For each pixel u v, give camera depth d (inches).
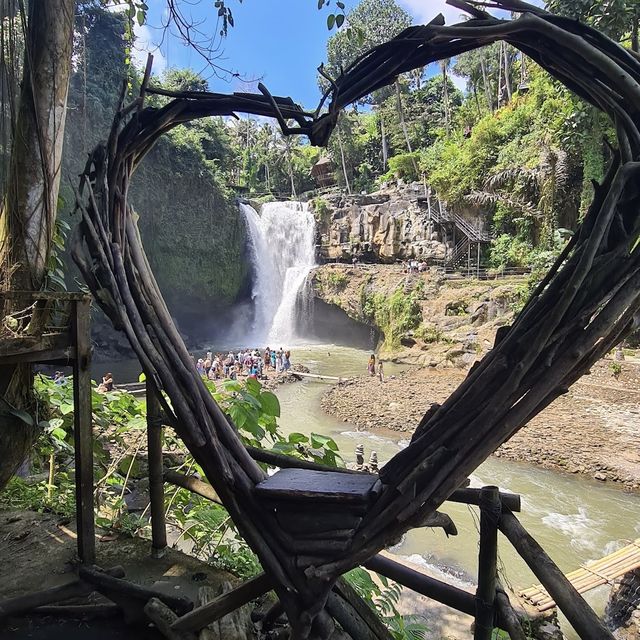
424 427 43.3
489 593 45.7
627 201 36.4
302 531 46.8
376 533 42.6
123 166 58.2
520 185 729.0
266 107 51.7
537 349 35.8
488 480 309.9
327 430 423.8
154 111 57.4
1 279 75.5
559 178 660.7
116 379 609.9
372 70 46.6
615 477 305.3
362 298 808.9
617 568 189.0
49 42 76.3
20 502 114.5
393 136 1168.8
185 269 817.5
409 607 157.5
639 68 37.2
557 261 40.7
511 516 44.4
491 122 813.9
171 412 48.8
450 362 626.5
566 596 36.4
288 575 46.7
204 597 67.2
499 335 42.9
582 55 37.3
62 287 84.0
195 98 54.6
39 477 130.7
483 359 41.7
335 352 819.4
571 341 36.0
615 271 35.1
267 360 697.0
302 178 1334.9
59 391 127.7
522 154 739.4
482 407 38.9
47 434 120.3
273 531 47.3
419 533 240.5
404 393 521.0
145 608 63.9
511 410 37.4
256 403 96.0
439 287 730.8
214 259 855.1
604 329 34.3
